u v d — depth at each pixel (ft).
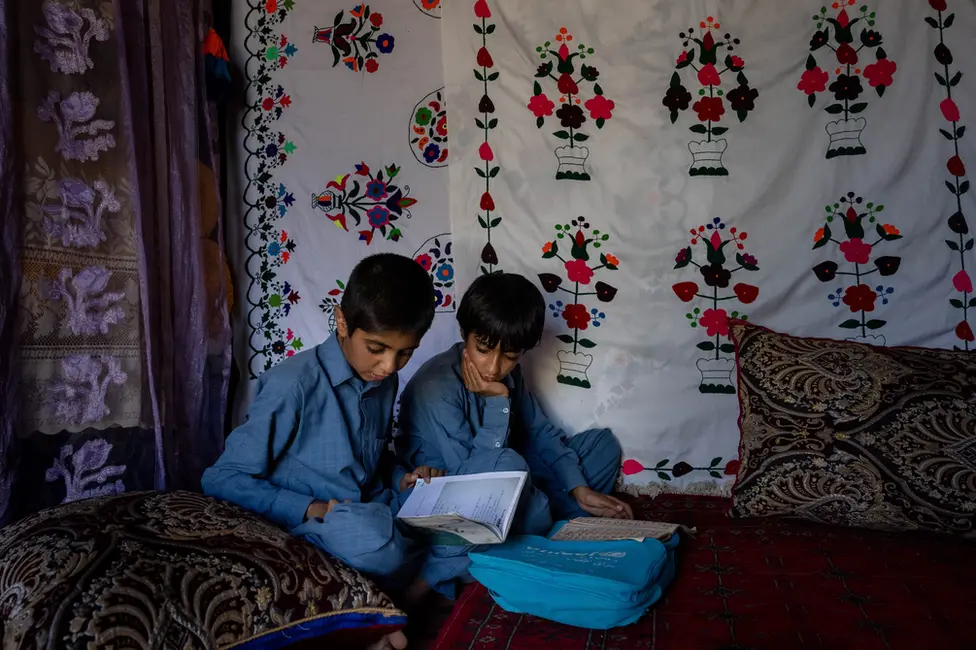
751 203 7.16
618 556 4.91
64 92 5.36
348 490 5.40
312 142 7.95
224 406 7.26
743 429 6.29
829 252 7.07
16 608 3.53
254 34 8.04
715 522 6.21
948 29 6.87
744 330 6.66
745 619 4.40
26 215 5.08
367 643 4.59
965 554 5.26
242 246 8.07
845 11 7.01
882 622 4.27
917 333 6.96
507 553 5.08
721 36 7.18
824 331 7.11
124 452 5.78
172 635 3.59
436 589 5.44
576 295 7.43
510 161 7.48
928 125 6.89
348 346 5.32
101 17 5.62
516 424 7.00
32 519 4.35
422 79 7.82
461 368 6.33
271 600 4.05
